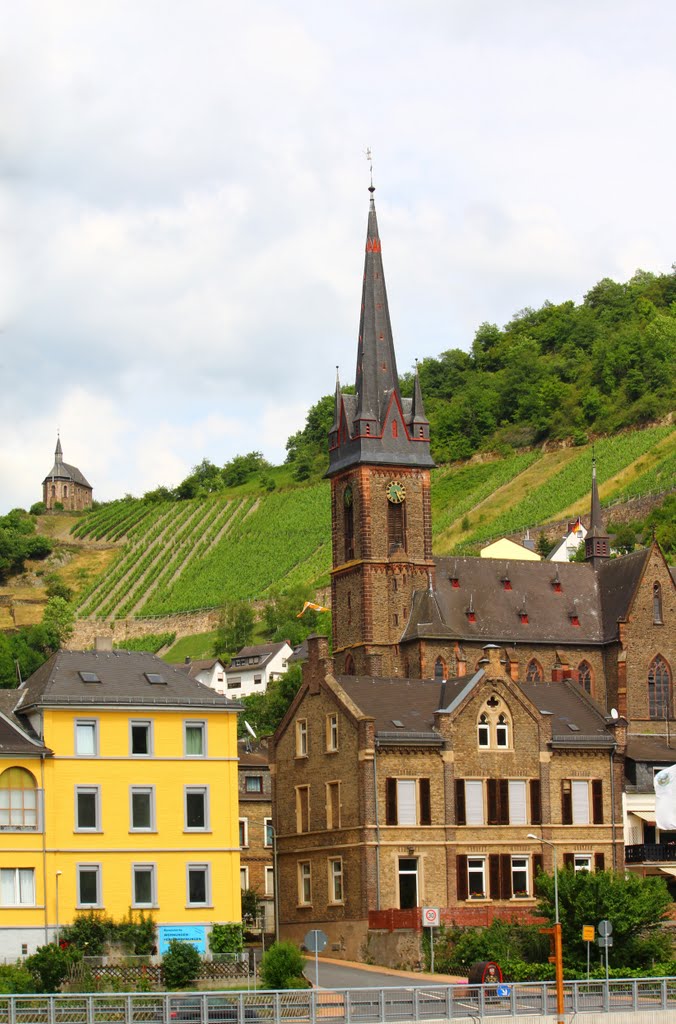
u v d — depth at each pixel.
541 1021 89.44
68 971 99.81
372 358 171.50
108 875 111.69
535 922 116.44
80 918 108.44
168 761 114.88
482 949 111.94
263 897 144.75
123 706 114.06
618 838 132.50
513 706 130.50
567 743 131.75
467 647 161.88
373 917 121.44
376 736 125.56
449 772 127.00
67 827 111.19
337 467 170.25
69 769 112.00
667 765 142.75
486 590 166.75
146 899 112.69
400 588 165.12
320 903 128.88
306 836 131.50
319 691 132.25
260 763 149.62
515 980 104.94
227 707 116.88
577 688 142.62
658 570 166.88
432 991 94.44
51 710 112.25
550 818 130.12
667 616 166.25
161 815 114.06
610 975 104.69
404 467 168.00
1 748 109.69
